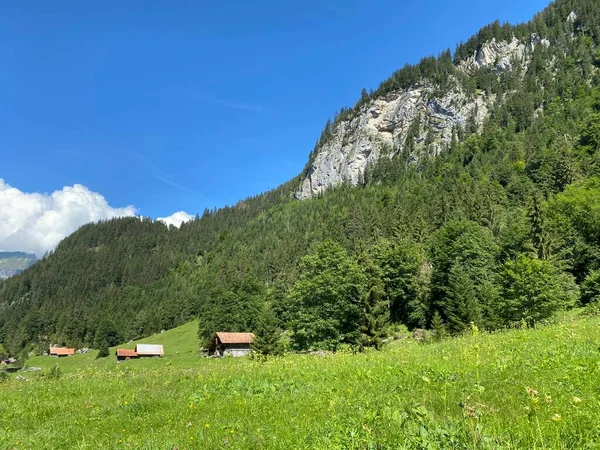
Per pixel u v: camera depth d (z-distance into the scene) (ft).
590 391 21.35
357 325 186.39
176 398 36.70
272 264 508.94
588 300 156.66
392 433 17.90
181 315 493.77
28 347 564.71
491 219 295.89
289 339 225.76
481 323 152.35
